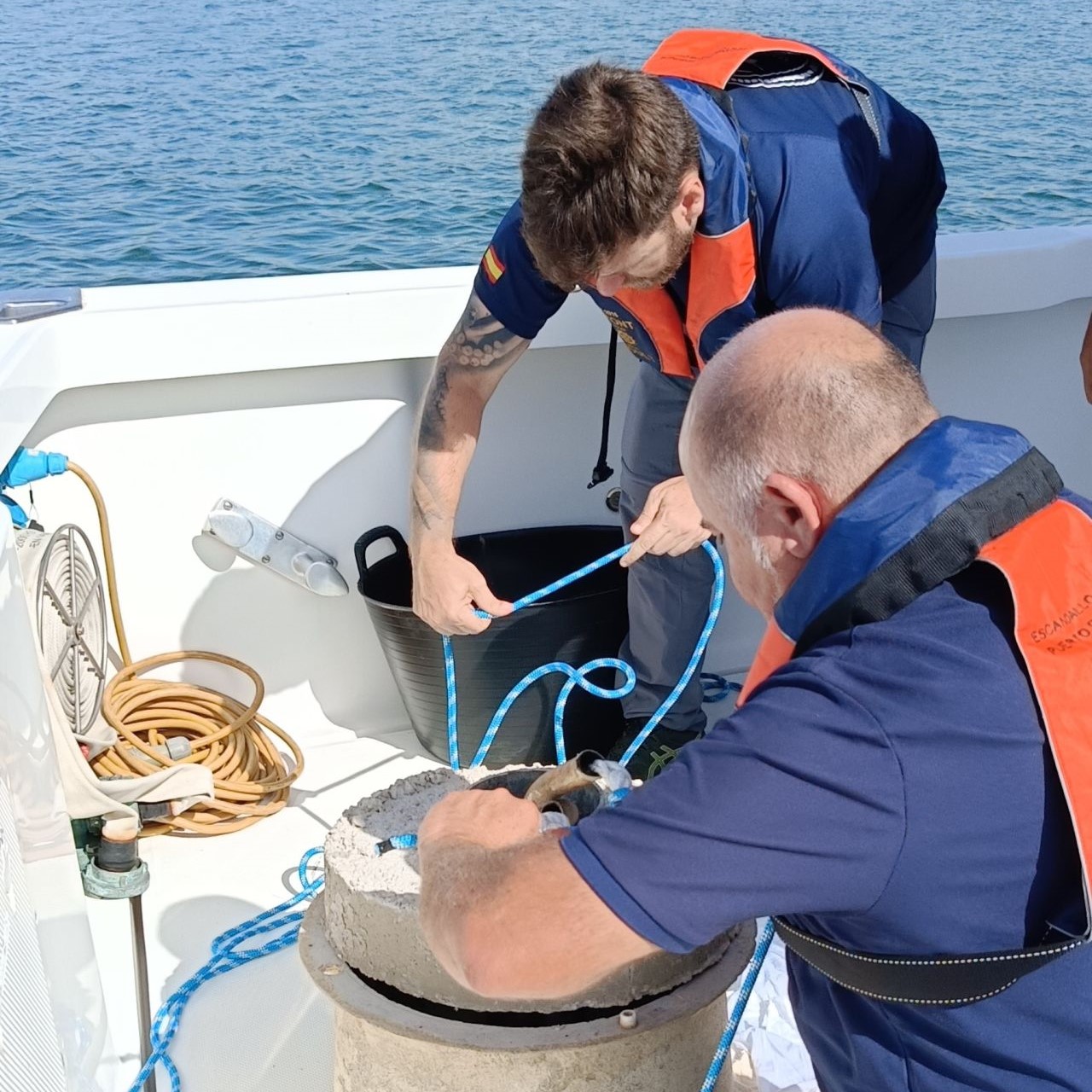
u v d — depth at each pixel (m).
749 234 1.70
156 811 2.21
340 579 2.44
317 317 2.32
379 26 18.38
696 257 1.73
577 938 1.08
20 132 14.05
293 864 2.23
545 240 1.59
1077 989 1.13
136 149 13.40
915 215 2.04
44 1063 1.32
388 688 2.63
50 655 2.07
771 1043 1.76
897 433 1.12
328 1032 1.86
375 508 2.53
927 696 1.05
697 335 1.82
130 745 2.31
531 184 1.58
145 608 2.47
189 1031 1.86
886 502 1.09
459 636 2.24
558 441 2.62
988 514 1.08
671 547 1.90
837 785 1.04
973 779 1.04
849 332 1.17
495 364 1.96
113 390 2.33
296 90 15.32
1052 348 2.84
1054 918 1.09
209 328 2.27
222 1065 1.80
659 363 2.01
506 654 2.29
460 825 1.27
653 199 1.54
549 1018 1.40
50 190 12.34
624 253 1.60
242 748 2.40
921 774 1.04
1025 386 2.86
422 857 1.25
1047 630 1.06
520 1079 1.37
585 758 1.41
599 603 2.33
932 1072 1.19
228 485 2.44
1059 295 2.74
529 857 1.12
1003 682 1.06
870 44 16.94
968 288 2.65
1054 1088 1.14
